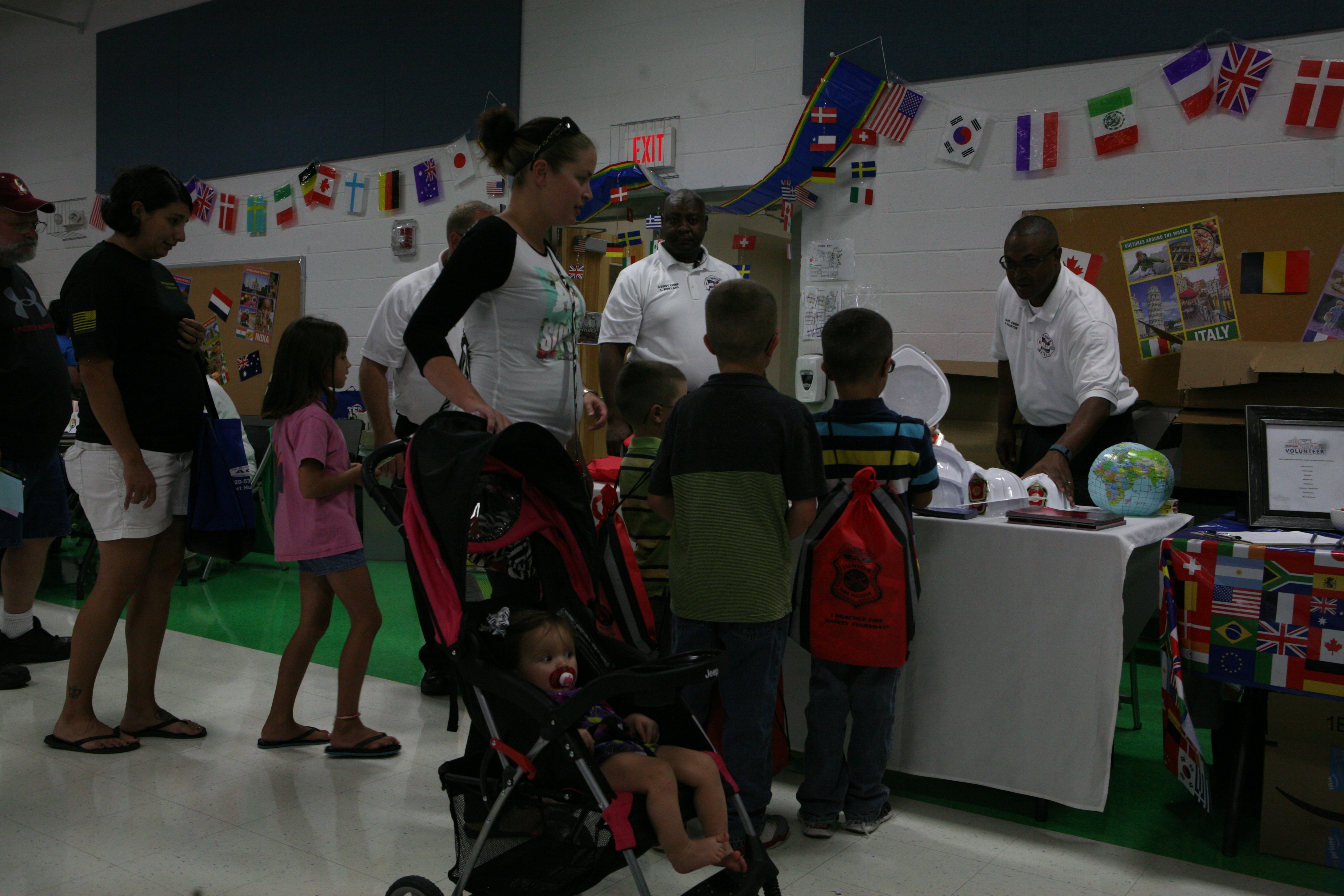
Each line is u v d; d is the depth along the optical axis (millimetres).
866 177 5105
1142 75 4441
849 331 2322
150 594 3043
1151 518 2660
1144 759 2949
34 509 3756
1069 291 3408
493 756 1750
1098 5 4527
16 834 2357
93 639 2916
